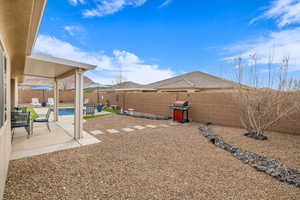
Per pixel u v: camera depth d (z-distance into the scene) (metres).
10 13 2.01
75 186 2.66
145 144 5.03
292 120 6.23
